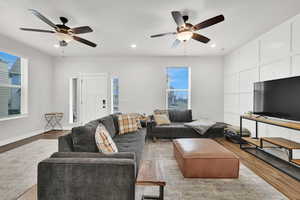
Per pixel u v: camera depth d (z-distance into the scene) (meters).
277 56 3.08
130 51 4.86
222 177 2.23
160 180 1.32
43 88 5.09
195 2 2.31
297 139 2.66
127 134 3.16
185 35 2.62
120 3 2.34
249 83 3.98
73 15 2.68
